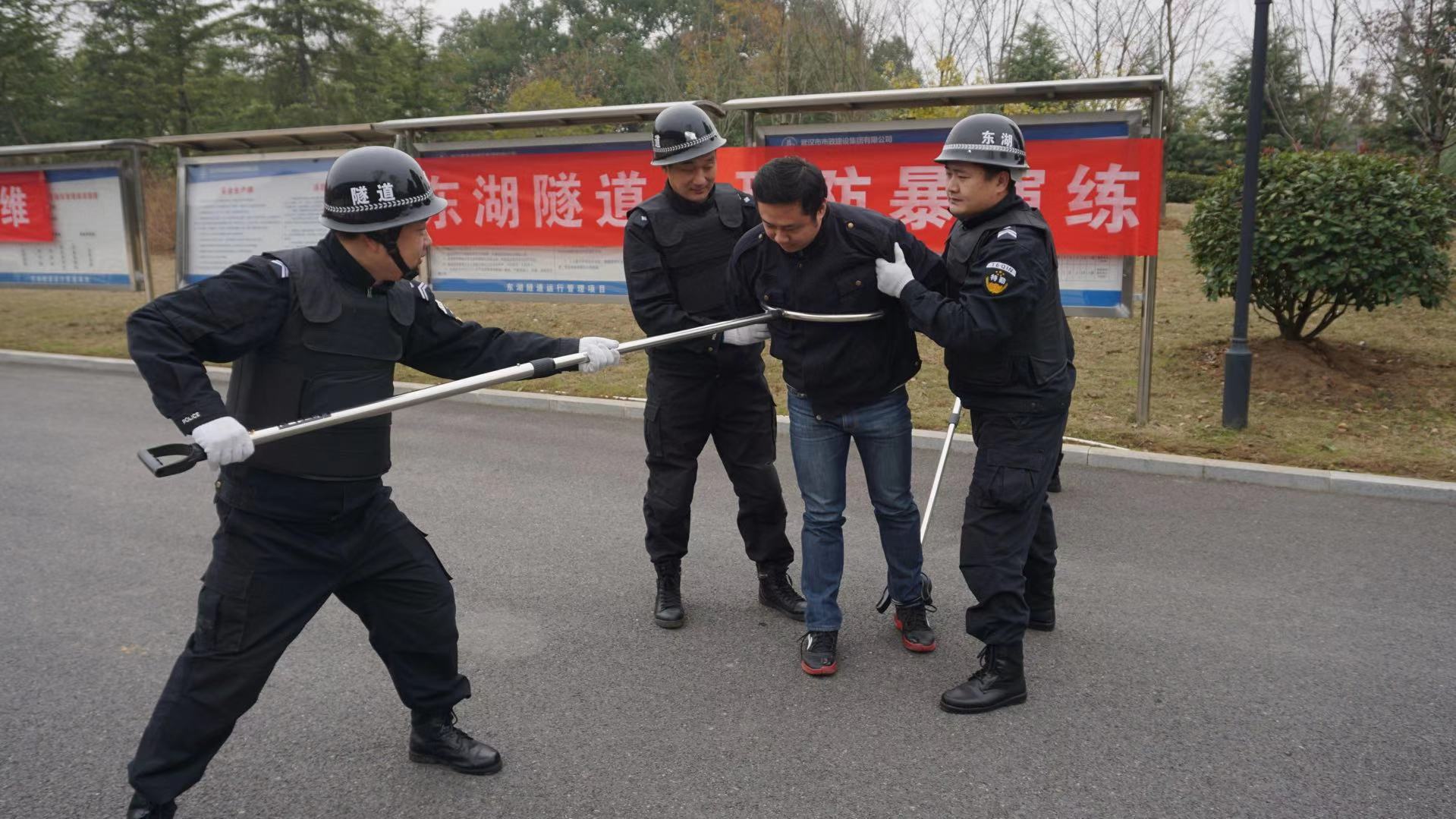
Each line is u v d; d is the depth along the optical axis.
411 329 2.61
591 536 4.85
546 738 3.00
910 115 13.65
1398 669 3.39
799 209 2.93
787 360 3.29
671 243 3.49
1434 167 11.12
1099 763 2.83
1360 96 13.03
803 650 3.45
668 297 3.55
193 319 2.14
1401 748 2.89
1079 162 6.43
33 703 3.25
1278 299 7.45
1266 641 3.62
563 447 6.57
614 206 8.04
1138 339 8.48
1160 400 6.91
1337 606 3.91
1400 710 3.11
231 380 2.39
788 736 3.00
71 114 26.05
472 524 5.02
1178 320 9.18
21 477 5.92
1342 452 5.74
